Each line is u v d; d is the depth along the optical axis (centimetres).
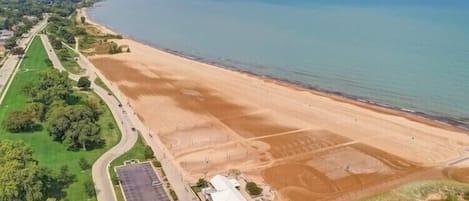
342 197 9469
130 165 10500
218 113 14238
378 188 9856
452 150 11869
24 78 17188
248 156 11262
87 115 12125
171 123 13338
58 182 9500
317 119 13850
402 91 16425
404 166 10906
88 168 10238
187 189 9525
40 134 12094
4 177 8075
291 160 11088
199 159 11038
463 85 16812
